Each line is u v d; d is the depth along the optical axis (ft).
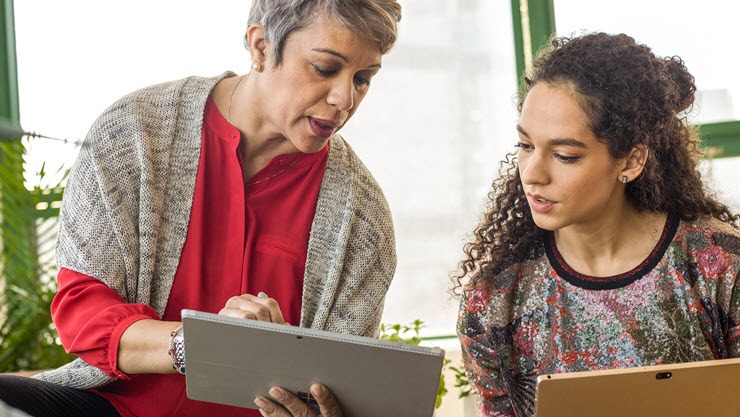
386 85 12.88
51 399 5.77
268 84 5.86
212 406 6.07
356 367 4.88
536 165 5.29
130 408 6.01
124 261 5.92
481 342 6.05
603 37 5.56
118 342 5.50
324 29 5.51
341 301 6.34
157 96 6.30
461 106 12.84
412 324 12.46
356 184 6.47
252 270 6.20
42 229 11.90
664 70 5.65
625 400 4.70
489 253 6.17
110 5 12.76
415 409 5.07
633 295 5.69
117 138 6.08
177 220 6.08
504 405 6.10
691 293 5.61
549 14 12.66
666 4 12.50
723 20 12.41
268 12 5.70
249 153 6.25
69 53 12.74
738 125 12.26
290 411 5.19
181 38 12.75
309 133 5.84
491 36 12.82
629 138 5.29
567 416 4.72
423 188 12.83
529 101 5.37
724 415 4.80
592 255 5.79
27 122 12.62
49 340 11.25
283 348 4.83
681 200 5.79
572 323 5.80
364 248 6.42
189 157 6.15
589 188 5.31
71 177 6.14
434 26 12.88
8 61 12.60
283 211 6.32
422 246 12.84
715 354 5.69
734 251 5.60
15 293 11.27
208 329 4.79
